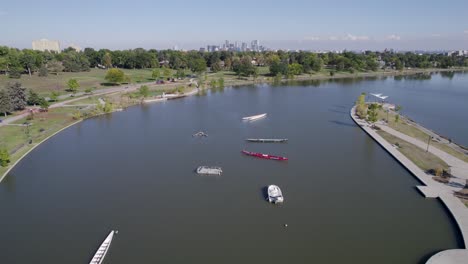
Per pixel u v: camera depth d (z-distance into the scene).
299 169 110.88
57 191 96.75
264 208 86.56
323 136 147.25
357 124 165.25
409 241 72.62
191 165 115.12
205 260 67.25
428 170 105.56
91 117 184.00
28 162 118.56
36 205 89.12
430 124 166.75
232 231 77.00
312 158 120.69
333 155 123.50
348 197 91.69
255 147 133.25
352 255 68.50
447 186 94.50
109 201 90.88
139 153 127.31
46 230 78.06
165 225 79.44
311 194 93.62
